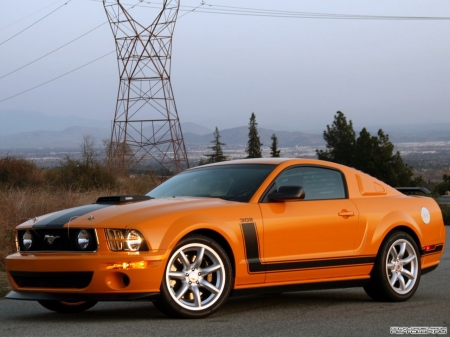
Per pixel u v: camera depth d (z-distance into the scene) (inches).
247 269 241.1
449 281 356.8
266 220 247.8
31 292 227.0
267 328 214.8
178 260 227.9
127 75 1659.7
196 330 209.5
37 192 629.6
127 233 219.0
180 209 233.5
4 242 450.3
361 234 275.7
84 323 224.5
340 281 270.2
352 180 285.4
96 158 1058.7
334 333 208.4
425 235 298.5
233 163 283.6
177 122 1632.6
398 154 2516.0
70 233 224.2
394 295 279.4
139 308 264.5
